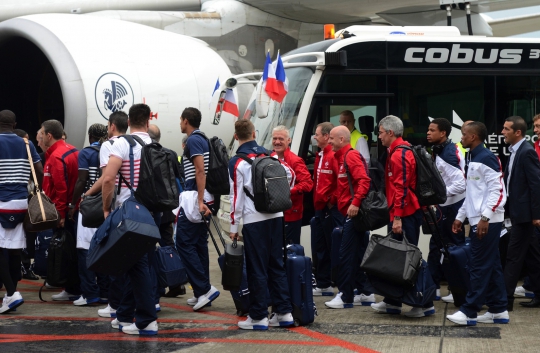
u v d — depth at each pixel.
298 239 7.12
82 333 5.47
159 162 5.18
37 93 13.97
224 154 6.40
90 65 11.12
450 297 6.70
